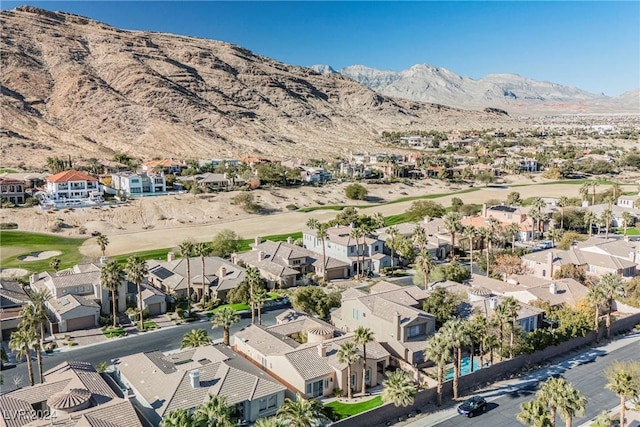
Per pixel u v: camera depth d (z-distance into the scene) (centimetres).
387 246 11656
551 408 4766
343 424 5009
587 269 10025
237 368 5625
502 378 6225
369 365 6044
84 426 4391
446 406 5572
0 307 7719
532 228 13562
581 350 7050
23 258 11569
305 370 5716
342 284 10194
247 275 8025
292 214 16788
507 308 6353
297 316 7644
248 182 18900
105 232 13875
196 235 13850
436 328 7038
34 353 6925
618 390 4872
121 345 7250
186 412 4303
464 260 11988
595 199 17962
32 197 16188
